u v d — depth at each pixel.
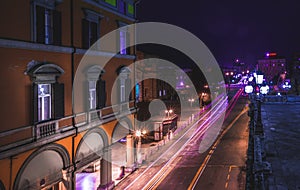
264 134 27.94
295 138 26.12
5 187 14.81
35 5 16.52
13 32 15.17
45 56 17.45
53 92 17.97
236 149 37.72
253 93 65.44
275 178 16.53
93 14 22.05
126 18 27.56
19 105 15.69
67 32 19.45
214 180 27.00
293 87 96.44
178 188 25.36
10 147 14.97
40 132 17.03
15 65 15.38
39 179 17.19
